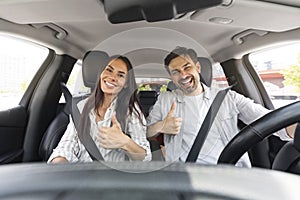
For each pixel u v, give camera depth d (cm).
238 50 249
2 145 231
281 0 137
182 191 40
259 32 211
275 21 163
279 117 80
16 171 44
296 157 82
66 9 151
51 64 277
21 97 271
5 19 179
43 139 235
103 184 40
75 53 267
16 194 39
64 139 119
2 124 230
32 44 244
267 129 82
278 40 217
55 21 177
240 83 261
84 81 97
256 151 188
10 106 252
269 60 248
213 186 41
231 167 48
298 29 195
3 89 237
